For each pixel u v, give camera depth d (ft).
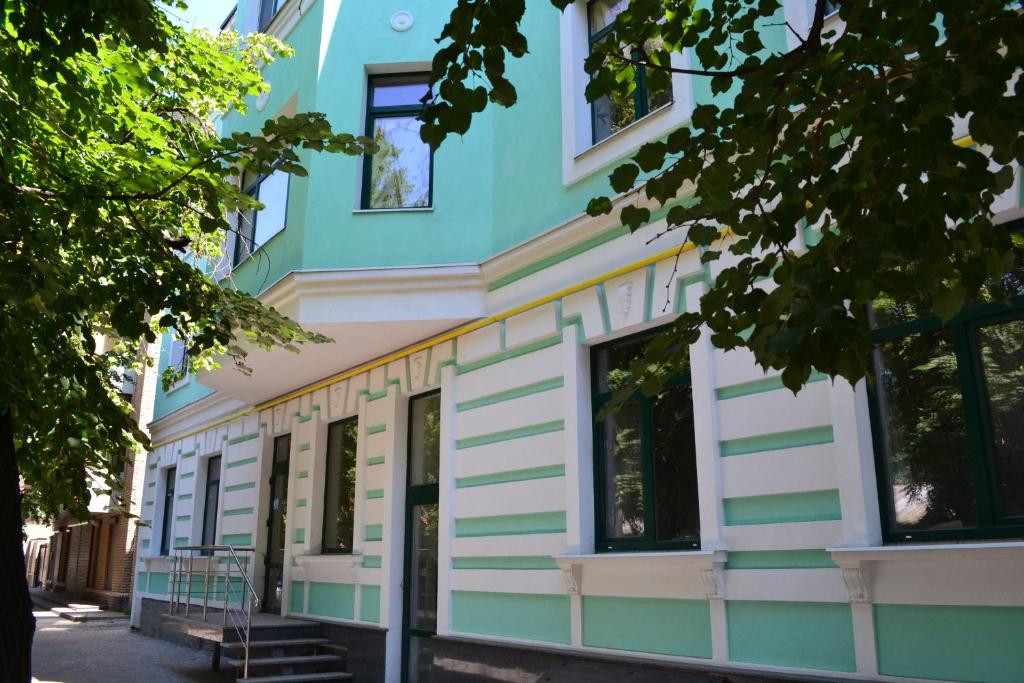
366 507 37.24
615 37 14.49
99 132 20.26
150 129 21.01
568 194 29.19
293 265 34.35
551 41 31.19
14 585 17.51
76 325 18.99
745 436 21.97
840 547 18.85
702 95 25.30
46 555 131.75
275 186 40.32
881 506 19.42
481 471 30.63
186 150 20.92
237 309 21.91
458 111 12.01
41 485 22.50
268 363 39.01
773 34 23.82
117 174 19.12
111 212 19.85
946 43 10.96
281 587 44.04
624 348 26.76
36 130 18.42
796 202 11.92
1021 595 16.19
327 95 36.04
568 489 26.48
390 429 36.14
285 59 39.58
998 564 16.55
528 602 27.73
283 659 35.27
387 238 33.35
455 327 32.96
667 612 23.13
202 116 26.63
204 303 21.17
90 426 20.52
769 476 21.22
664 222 25.14
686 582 22.57
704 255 14.11
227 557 48.80
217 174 19.30
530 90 31.83
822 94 12.41
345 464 40.63
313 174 34.71
